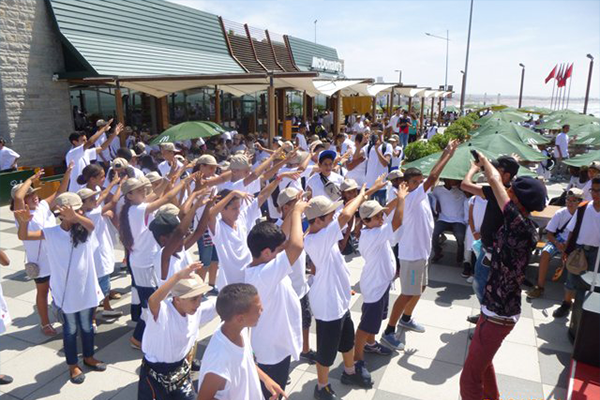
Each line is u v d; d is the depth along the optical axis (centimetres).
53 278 415
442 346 488
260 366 322
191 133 909
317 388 396
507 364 453
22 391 414
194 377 428
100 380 431
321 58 3114
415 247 470
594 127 1658
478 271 459
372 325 421
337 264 373
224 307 235
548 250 595
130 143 1361
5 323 416
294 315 323
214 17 2130
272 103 1146
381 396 404
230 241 420
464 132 1622
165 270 372
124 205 455
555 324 535
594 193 512
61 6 1447
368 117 2773
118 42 1599
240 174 545
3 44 1324
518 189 319
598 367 413
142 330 475
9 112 1355
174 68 1767
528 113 3203
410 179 475
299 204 321
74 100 1571
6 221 989
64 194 402
